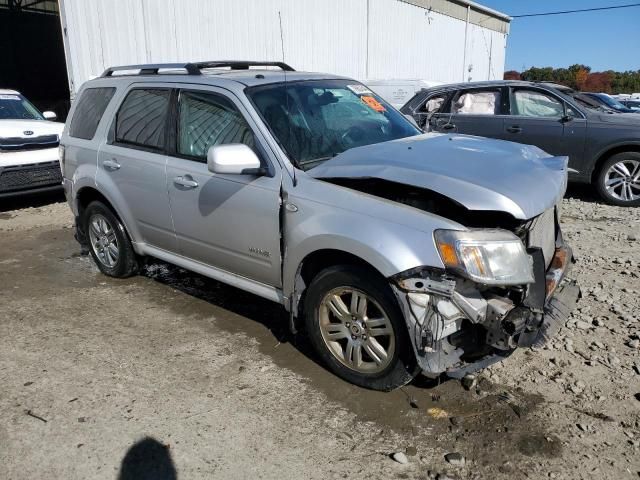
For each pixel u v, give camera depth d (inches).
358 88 178.5
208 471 106.9
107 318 172.2
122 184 181.6
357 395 130.0
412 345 117.0
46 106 944.9
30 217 301.6
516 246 116.3
